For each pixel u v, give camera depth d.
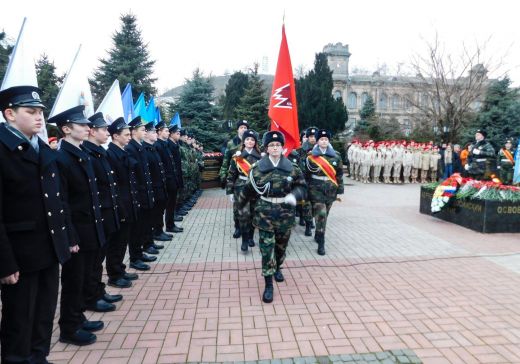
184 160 10.27
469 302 4.55
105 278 5.38
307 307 4.39
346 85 46.34
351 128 38.16
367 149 18.05
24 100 2.80
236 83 26.22
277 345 3.57
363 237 7.64
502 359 3.36
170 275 5.43
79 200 3.69
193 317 4.14
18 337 2.92
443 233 7.99
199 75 20.05
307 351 3.47
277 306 4.42
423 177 18.28
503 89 22.55
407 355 3.40
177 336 3.73
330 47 51.38
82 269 3.64
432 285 5.08
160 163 7.03
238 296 4.70
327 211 6.53
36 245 2.90
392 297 4.68
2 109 2.83
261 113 20.62
